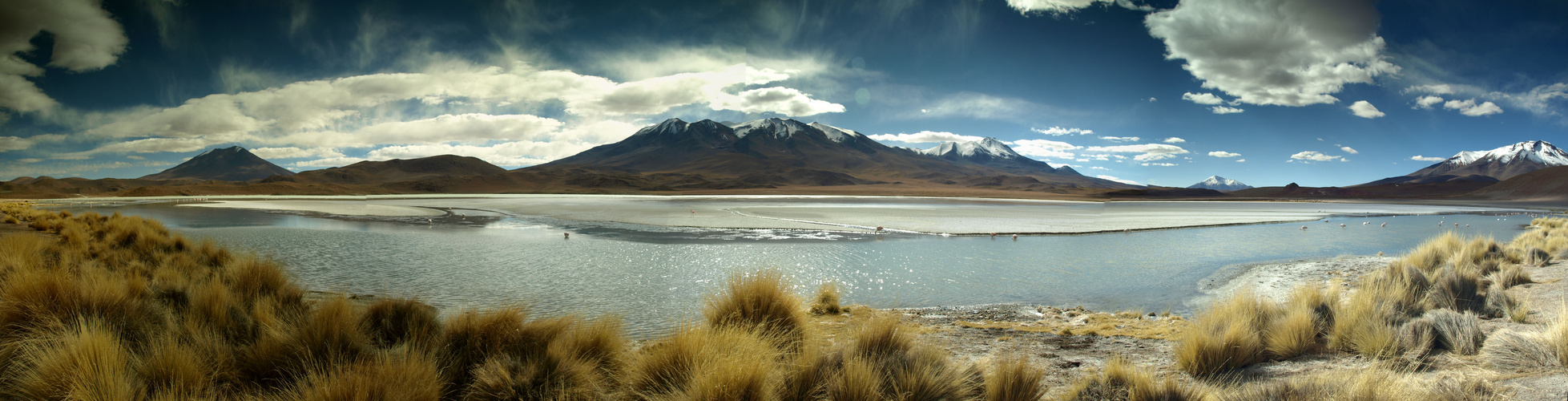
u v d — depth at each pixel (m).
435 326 6.18
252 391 4.63
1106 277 17.48
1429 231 37.91
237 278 8.49
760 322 7.04
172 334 5.25
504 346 5.41
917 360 5.10
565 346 5.54
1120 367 5.21
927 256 22.11
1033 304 13.67
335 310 5.55
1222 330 6.64
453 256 20.77
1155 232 34.88
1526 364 5.13
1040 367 6.60
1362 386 4.18
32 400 3.97
